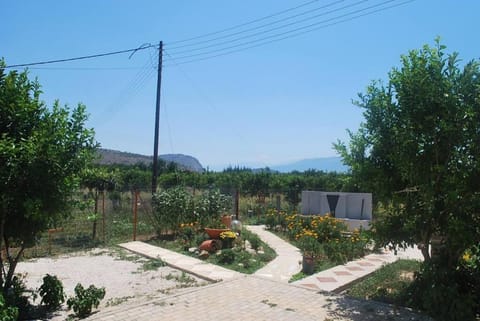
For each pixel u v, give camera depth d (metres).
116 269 10.51
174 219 15.52
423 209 7.32
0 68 6.95
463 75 6.71
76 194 7.94
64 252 12.75
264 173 32.28
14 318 5.86
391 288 8.71
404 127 7.14
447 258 7.42
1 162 6.38
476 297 6.88
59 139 6.98
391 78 7.30
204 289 8.21
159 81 20.11
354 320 6.50
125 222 17.83
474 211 6.70
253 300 7.50
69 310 7.12
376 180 7.92
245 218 21.52
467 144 6.75
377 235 7.95
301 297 7.71
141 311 6.84
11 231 7.17
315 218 15.68
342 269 10.36
